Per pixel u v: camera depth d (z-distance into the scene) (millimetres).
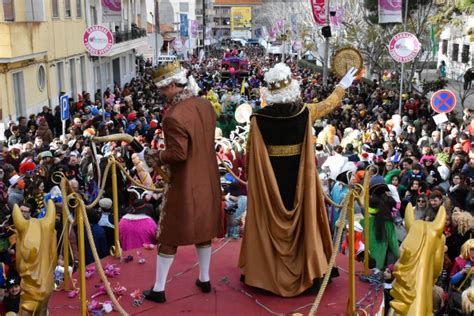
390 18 20969
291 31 52750
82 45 33594
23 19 24344
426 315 4504
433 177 12625
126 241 8070
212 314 5266
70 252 6930
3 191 10867
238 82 45656
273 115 5441
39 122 17359
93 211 8367
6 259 8602
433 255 4621
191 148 5266
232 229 7453
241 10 120938
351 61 6250
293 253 5527
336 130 18234
